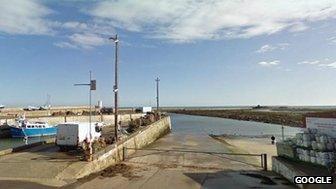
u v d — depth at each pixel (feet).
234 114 479.00
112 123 239.30
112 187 66.28
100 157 82.38
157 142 158.51
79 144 94.27
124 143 104.94
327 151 67.56
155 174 78.74
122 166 86.63
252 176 77.30
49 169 72.95
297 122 304.30
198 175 78.33
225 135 205.05
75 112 299.38
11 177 68.18
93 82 104.53
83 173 73.10
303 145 74.59
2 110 282.36
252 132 230.27
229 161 99.81
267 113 467.93
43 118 228.22
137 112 336.70
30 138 185.98
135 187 66.74
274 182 70.95
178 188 66.54
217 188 66.64
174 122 355.36
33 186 63.05
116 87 108.37
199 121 372.99
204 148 136.26
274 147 143.95
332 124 71.15
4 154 88.28
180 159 101.04
